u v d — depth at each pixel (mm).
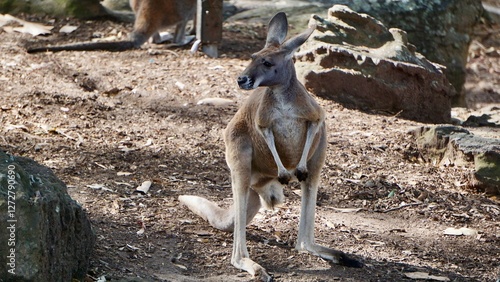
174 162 14094
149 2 20859
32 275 8188
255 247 11141
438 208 13289
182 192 12867
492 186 14125
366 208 13109
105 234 10914
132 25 23219
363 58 18016
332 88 18031
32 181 8836
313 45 18453
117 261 10180
